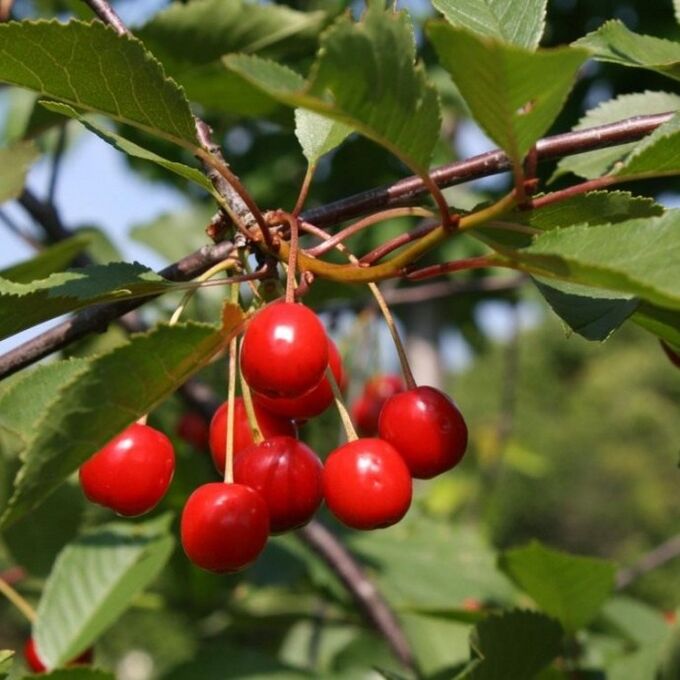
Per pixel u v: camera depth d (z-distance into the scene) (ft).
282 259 1.51
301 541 2.60
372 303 2.68
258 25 2.25
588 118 1.86
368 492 1.49
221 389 2.83
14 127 3.33
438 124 1.35
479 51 1.30
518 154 1.35
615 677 2.04
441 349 3.92
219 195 1.53
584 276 1.34
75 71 1.52
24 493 1.37
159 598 2.54
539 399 17.34
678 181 3.34
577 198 1.49
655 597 10.19
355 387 2.79
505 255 1.36
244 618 2.58
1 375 1.67
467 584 2.61
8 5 2.08
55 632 1.99
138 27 2.20
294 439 1.53
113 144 1.54
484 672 1.74
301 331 1.42
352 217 1.67
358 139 3.27
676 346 1.58
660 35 3.35
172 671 2.28
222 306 1.41
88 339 2.63
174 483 2.36
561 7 3.44
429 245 1.39
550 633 1.74
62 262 2.25
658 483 16.75
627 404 17.22
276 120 2.39
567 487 16.57
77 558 2.04
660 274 1.35
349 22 1.30
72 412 1.36
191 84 2.30
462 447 1.53
